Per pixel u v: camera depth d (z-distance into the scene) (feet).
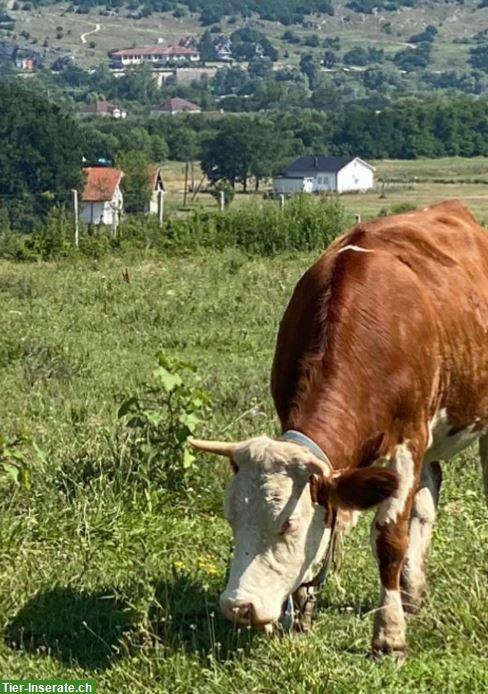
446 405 26.27
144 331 59.41
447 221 28.50
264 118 442.50
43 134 215.51
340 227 98.94
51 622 26.18
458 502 33.17
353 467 23.52
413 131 425.69
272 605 21.74
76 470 33.83
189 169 403.95
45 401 43.60
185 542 30.37
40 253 95.20
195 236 96.99
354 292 24.67
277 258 90.94
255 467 22.06
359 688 22.36
